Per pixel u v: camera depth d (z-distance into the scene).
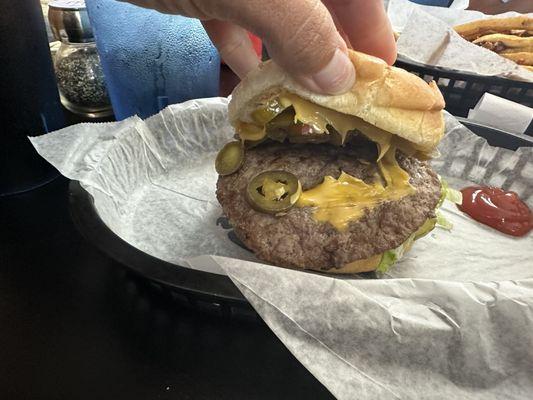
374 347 0.15
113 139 0.25
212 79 0.32
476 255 0.24
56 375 0.16
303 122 0.19
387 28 0.23
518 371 0.15
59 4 0.30
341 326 0.15
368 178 0.21
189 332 0.17
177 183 0.28
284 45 0.14
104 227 0.18
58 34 0.31
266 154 0.22
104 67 0.29
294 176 0.21
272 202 0.20
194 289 0.16
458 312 0.15
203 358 0.17
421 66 0.33
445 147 0.29
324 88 0.17
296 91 0.19
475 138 0.28
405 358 0.15
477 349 0.15
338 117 0.19
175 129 0.29
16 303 0.19
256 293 0.15
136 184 0.27
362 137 0.22
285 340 0.15
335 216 0.20
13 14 0.21
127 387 0.16
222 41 0.24
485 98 0.30
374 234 0.20
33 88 0.23
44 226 0.23
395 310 0.15
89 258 0.21
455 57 0.35
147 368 0.16
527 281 0.15
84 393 0.15
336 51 0.15
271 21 0.13
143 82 0.30
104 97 0.32
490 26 0.41
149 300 0.19
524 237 0.25
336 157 0.22
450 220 0.26
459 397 0.15
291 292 0.15
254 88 0.20
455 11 0.46
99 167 0.23
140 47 0.28
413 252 0.24
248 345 0.17
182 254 0.23
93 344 0.17
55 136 0.23
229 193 0.22
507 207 0.26
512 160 0.27
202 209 0.26
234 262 0.15
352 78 0.17
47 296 0.19
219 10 0.13
